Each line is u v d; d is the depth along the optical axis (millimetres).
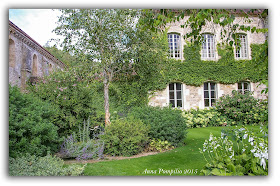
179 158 5023
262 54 3453
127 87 10219
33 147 4188
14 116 4270
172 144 6234
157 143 5945
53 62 16047
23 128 4242
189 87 12227
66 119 6227
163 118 6367
